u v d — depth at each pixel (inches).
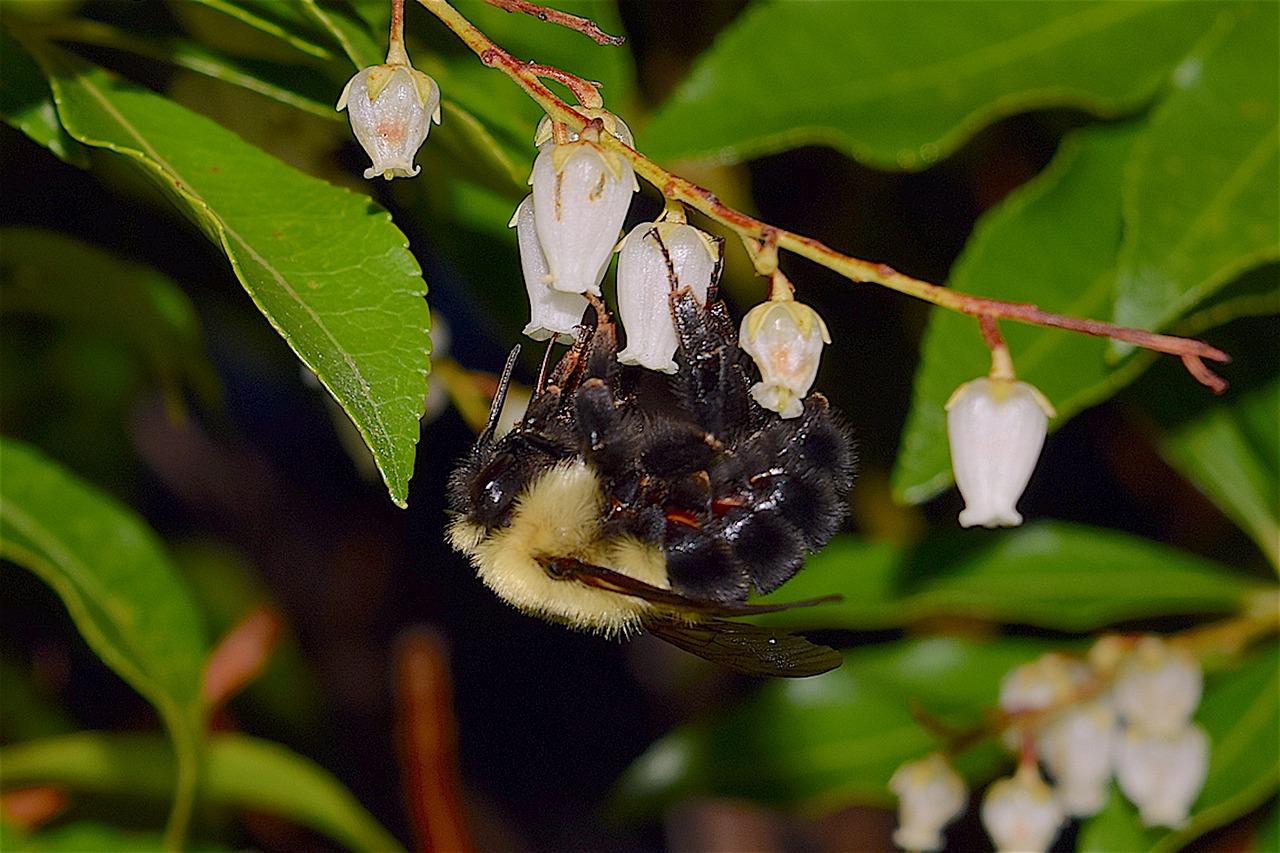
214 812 11.8
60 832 11.2
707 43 11.6
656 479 9.5
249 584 14.4
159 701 10.1
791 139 10.0
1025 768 10.7
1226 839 11.9
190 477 15.8
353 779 15.5
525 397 10.6
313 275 9.0
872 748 11.3
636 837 17.8
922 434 9.9
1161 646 10.6
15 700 13.2
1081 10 10.1
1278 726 10.7
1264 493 11.0
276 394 15.9
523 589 9.5
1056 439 14.6
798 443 9.6
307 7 9.3
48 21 9.5
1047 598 11.0
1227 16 10.1
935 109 10.1
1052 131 11.0
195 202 8.9
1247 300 10.0
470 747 17.8
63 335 12.5
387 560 15.7
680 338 9.0
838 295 11.9
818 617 10.9
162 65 10.8
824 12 10.1
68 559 10.2
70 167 11.4
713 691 14.3
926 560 11.0
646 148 10.0
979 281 10.0
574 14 9.9
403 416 8.8
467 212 10.4
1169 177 9.6
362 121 8.8
